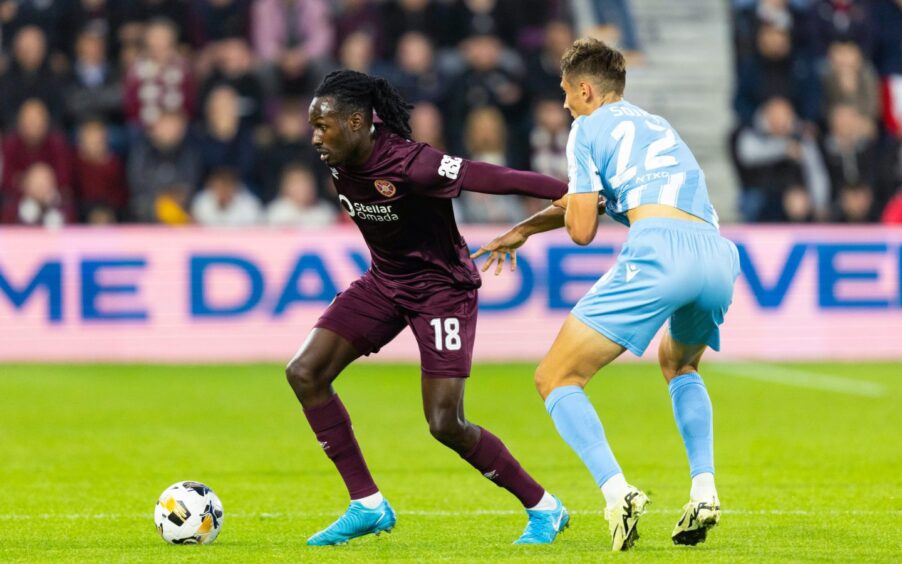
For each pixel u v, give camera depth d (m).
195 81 53.34
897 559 17.67
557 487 26.00
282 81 54.22
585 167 18.00
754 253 50.06
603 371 47.16
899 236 51.00
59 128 53.50
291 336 48.25
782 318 50.22
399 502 24.06
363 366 47.56
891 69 60.34
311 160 52.69
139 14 55.59
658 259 17.53
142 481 26.89
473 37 56.47
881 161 57.47
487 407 38.50
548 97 54.84
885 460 29.34
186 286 47.84
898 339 50.81
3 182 51.03
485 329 48.59
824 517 21.91
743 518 21.80
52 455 30.48
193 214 51.94
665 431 34.16
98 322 47.66
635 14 62.78
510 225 50.56
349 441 19.19
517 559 17.45
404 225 18.58
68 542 19.72
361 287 19.41
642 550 18.20
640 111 18.72
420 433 33.88
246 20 55.69
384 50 56.78
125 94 52.91
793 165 56.09
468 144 53.25
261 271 48.16
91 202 51.72
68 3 55.38
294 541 19.75
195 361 47.81
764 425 35.16
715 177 60.38
